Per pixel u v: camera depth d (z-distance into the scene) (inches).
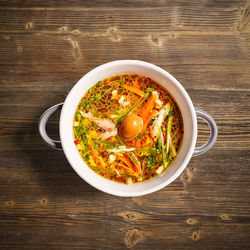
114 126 21.5
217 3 23.8
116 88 21.6
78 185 24.0
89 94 21.4
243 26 23.8
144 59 23.7
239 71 23.8
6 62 23.9
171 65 23.7
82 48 23.8
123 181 21.5
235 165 23.9
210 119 20.3
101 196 24.0
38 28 23.9
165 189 24.0
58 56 23.8
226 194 24.0
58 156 24.1
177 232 24.0
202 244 24.0
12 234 24.3
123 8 23.7
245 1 23.8
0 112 24.0
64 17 23.8
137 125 20.9
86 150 21.5
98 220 24.0
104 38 23.8
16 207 24.1
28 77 23.9
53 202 24.0
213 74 23.8
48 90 23.9
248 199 23.9
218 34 23.8
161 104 21.4
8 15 23.9
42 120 20.2
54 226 24.1
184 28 23.8
